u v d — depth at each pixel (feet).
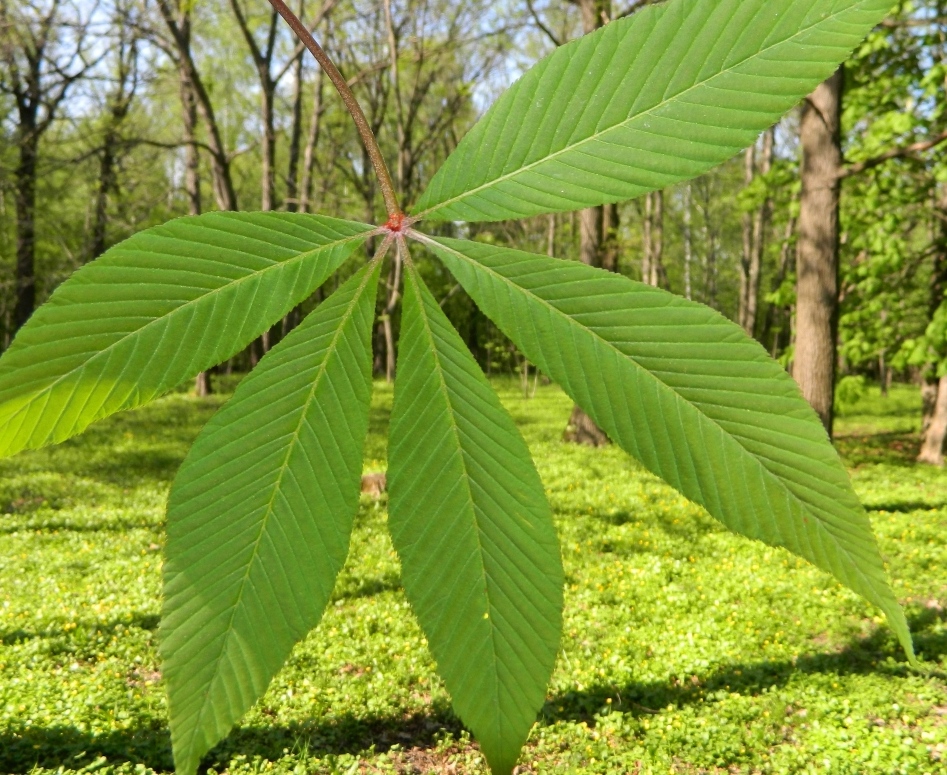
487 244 1.86
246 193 107.14
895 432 71.56
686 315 1.68
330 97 76.84
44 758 15.57
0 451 1.56
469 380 1.77
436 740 17.26
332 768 15.83
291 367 1.74
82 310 1.65
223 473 1.67
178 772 1.47
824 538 1.52
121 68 67.97
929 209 46.19
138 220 61.36
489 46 65.51
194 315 1.69
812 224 36.29
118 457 49.16
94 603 24.09
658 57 1.83
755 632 22.57
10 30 52.06
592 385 1.66
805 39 1.77
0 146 64.69
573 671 20.15
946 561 28.35
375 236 1.86
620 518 35.73
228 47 88.07
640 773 16.03
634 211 98.53
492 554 1.67
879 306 48.29
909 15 35.78
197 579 1.61
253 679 1.55
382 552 29.35
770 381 1.62
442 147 84.89
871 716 18.10
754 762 16.39
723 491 1.57
